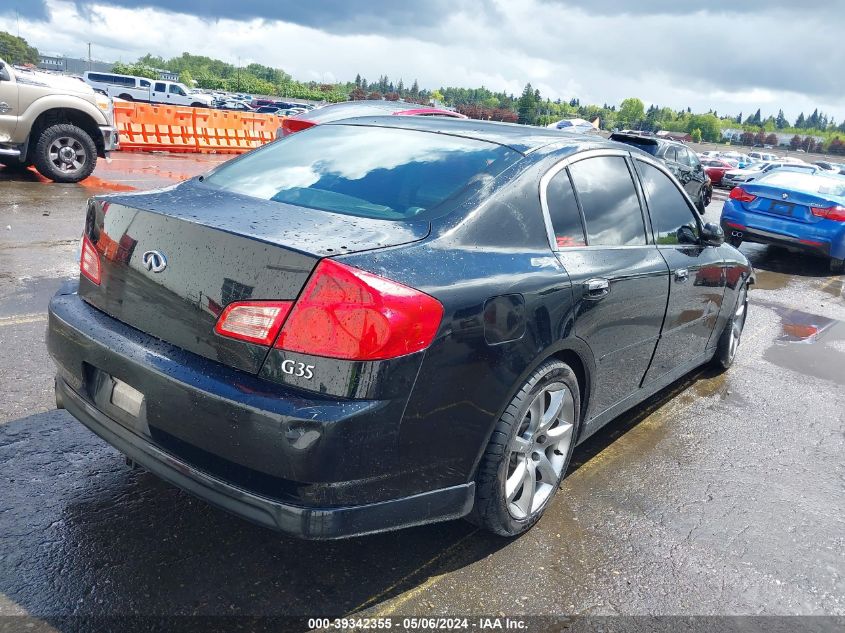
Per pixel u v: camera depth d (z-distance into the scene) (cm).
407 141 307
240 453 207
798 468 385
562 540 290
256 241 213
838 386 533
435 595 248
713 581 275
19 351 409
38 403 352
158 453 226
